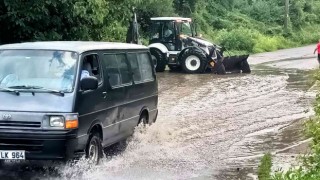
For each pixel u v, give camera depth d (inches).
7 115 344.5
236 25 2225.6
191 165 406.6
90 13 751.7
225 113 640.4
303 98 760.3
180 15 1936.5
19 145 343.9
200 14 2070.6
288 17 2539.4
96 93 379.6
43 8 680.4
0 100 353.1
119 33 855.7
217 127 557.9
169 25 1194.0
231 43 1911.9
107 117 396.5
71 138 346.6
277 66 1334.9
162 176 372.5
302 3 2783.0
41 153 343.3
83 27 756.6
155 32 1205.1
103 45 416.8
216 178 369.4
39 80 368.5
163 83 949.2
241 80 1000.2
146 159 420.8
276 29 2463.1
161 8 1641.2
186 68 1162.0
